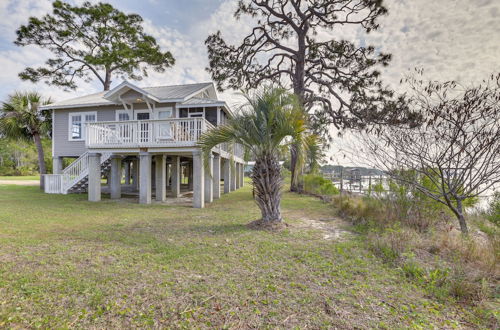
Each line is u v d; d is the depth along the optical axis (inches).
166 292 111.3
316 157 288.8
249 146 247.6
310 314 96.7
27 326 87.5
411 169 227.8
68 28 862.5
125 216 296.0
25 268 135.4
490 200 282.4
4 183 819.4
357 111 573.9
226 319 92.9
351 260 153.9
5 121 599.5
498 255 146.8
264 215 246.4
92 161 420.5
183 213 320.5
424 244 179.8
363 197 338.3
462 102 185.6
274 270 137.8
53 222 256.5
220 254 162.1
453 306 104.1
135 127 403.9
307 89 618.2
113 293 109.8
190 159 726.5
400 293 114.0
